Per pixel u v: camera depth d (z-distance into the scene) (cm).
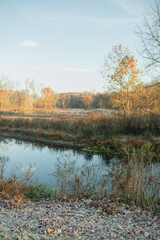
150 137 1417
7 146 1540
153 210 514
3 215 407
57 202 557
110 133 1576
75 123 1842
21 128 2128
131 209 512
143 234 390
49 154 1293
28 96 4675
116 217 463
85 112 3888
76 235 363
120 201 548
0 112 3816
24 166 1002
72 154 1289
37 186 687
